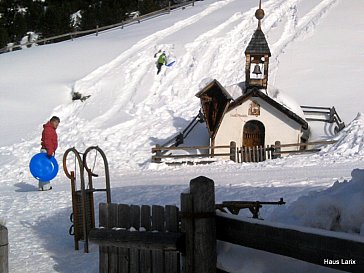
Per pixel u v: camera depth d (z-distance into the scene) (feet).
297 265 17.97
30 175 71.56
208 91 76.59
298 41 123.85
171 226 20.44
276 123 77.36
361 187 19.57
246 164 64.85
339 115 89.04
